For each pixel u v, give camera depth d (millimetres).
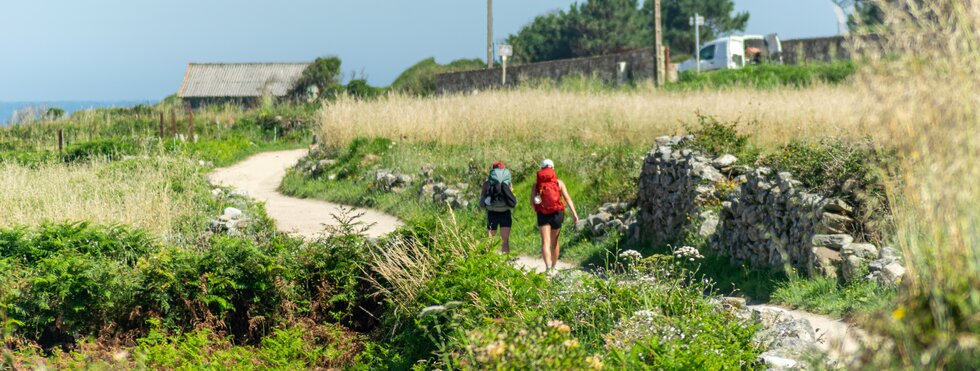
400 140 25016
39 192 16797
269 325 9828
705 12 73750
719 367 5461
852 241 9094
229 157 34594
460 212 18000
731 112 20125
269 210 20156
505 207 12609
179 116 48719
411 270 9156
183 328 9445
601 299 7098
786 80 31516
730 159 13680
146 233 11578
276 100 60406
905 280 3191
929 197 2980
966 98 2920
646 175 15414
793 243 10078
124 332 9273
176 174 21562
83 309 9039
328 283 10211
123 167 22219
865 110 3170
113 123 47031
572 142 21594
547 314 6922
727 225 12203
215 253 9875
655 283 7367
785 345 6180
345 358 8820
